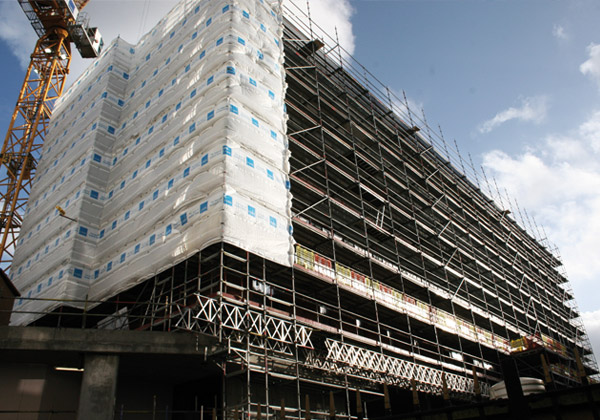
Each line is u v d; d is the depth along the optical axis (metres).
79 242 32.72
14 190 45.44
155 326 28.69
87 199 34.62
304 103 37.66
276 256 25.89
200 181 26.36
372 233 39.06
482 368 45.50
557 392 10.65
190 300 28.58
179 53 36.22
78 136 40.47
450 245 45.72
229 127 27.23
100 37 55.06
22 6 51.09
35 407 21.67
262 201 26.62
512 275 58.06
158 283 26.38
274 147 29.39
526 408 10.32
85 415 20.09
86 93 43.88
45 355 21.38
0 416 20.94
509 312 57.88
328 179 35.88
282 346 27.20
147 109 36.47
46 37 52.75
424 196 48.50
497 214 63.22
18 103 49.56
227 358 22.44
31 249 37.34
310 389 28.89
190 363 23.34
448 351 44.59
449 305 45.31
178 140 30.56
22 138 48.22
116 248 30.97
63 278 31.22
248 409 21.14
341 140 37.53
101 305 31.12
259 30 33.97
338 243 32.03
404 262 44.09
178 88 33.56
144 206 30.62
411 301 36.31
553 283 73.00
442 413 12.48
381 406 36.97
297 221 29.28
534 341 47.44
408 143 48.91
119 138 38.03
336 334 28.33
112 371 21.22
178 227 26.41
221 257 23.20
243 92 29.45
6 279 28.19
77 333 21.31
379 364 29.55
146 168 32.44
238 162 26.55
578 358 10.73
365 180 40.22
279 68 33.56
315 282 30.31
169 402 26.36
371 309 35.22
